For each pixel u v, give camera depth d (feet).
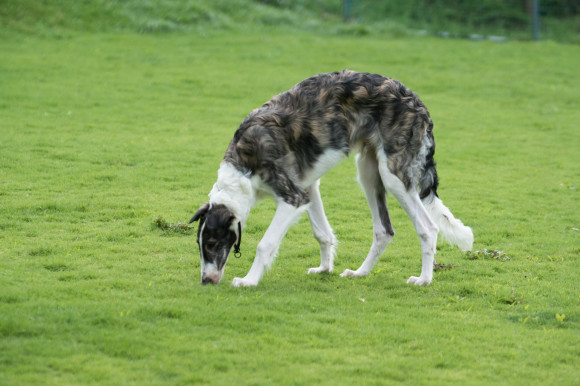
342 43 93.45
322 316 23.65
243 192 26.14
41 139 49.29
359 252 32.60
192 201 38.63
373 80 27.17
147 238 32.09
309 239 34.47
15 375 18.42
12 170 41.60
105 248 30.22
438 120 65.00
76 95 63.46
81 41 84.02
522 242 35.06
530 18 105.09
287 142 26.37
